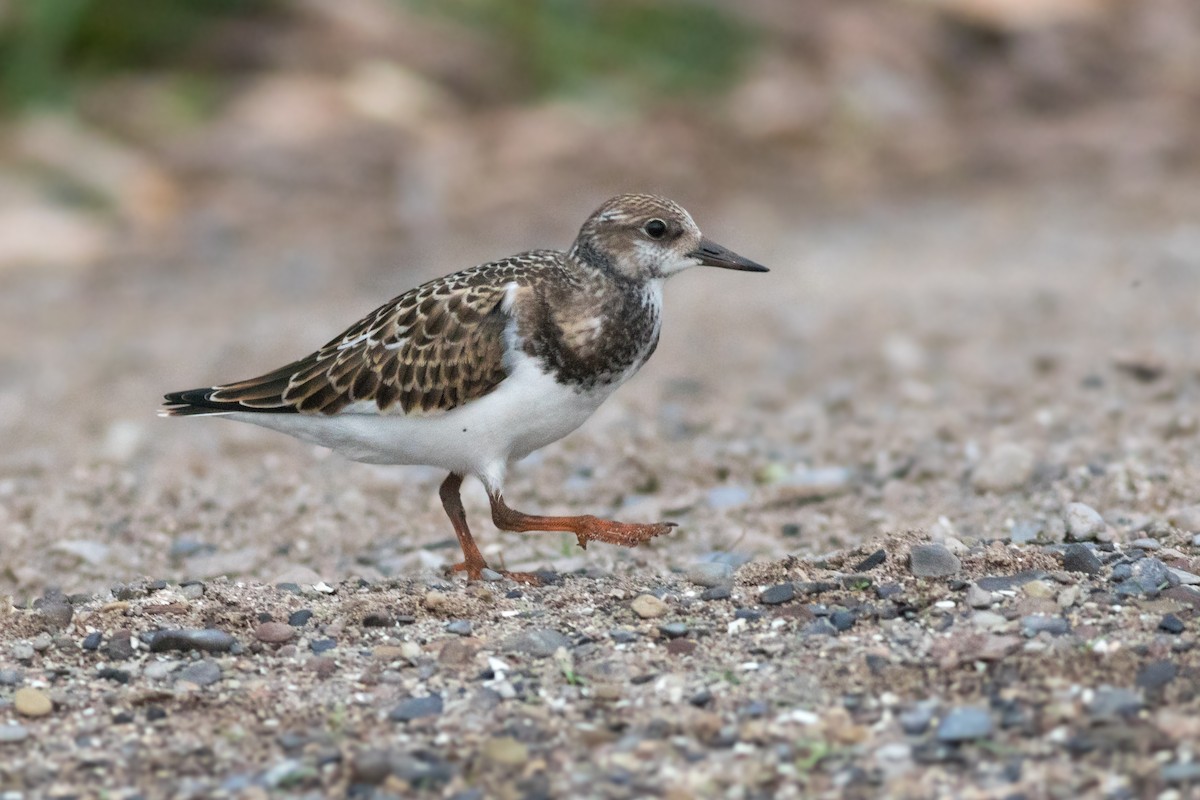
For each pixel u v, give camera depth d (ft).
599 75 87.66
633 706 25.02
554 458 43.98
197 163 78.18
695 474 42.11
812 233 73.82
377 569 36.01
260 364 55.72
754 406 48.83
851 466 42.24
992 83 89.66
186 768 23.59
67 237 72.84
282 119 80.69
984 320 57.26
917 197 78.43
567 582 31.81
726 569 31.07
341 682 26.43
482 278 31.07
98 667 27.30
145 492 43.16
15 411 53.21
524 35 88.74
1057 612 27.17
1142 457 39.47
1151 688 24.08
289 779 23.06
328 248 71.82
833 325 58.23
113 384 55.83
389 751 23.50
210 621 29.09
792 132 83.61
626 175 79.10
